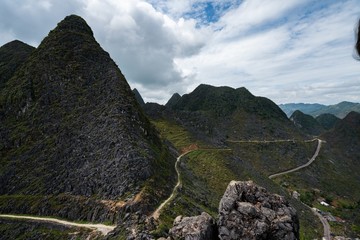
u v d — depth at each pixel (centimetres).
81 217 9069
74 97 14700
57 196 10300
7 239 9131
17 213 10125
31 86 15688
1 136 14175
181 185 11369
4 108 15450
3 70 18625
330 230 14925
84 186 10319
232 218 4797
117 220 8250
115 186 9756
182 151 18688
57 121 13888
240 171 17100
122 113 13225
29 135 13712
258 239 4556
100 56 17038
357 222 17275
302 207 17275
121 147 11244
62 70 15962
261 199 5075
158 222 7281
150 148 12450
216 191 13425
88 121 13362
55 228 8906
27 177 11775
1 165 12706
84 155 11775
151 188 9594
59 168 11675
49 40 17888
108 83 15062
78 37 17962
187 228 4966
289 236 4591
